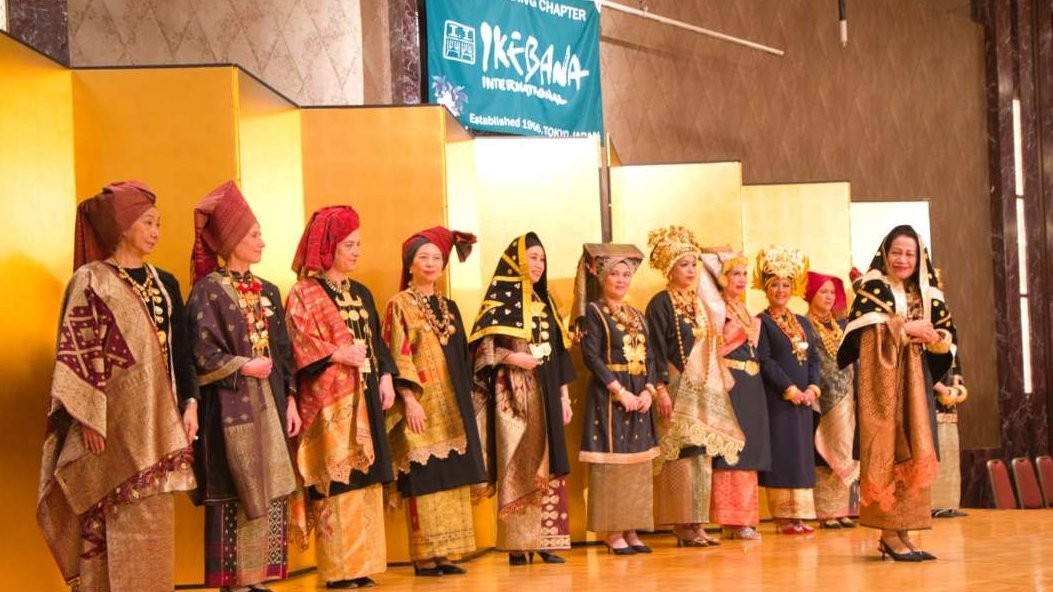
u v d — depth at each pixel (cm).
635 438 689
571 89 1014
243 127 591
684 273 746
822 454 837
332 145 671
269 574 511
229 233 506
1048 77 1544
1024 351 1514
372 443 560
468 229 722
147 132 580
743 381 768
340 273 574
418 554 599
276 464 507
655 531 820
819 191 956
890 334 585
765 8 1257
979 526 805
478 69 927
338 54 830
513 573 601
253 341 502
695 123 1175
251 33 780
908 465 584
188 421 473
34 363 506
